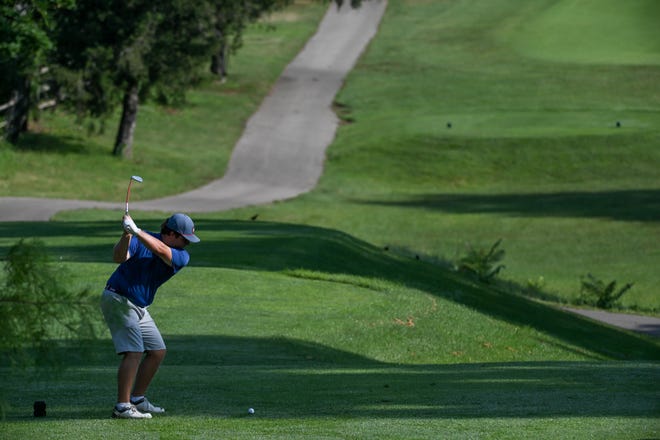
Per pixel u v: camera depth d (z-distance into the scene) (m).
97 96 118.31
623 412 18.33
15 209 93.88
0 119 134.62
